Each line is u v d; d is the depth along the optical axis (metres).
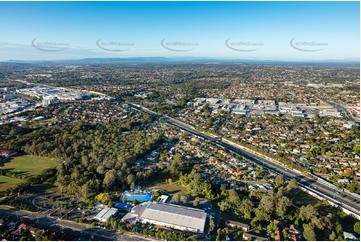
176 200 154.12
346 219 138.88
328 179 183.38
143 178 180.00
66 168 190.38
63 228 130.62
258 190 159.88
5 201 151.25
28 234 125.56
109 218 135.88
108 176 168.75
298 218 136.12
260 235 125.81
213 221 131.88
